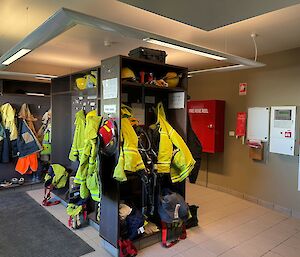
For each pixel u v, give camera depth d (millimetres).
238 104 4910
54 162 4691
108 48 4324
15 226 3422
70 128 4297
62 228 3379
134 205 3051
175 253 2809
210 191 5215
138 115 3240
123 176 2484
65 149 4441
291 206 4078
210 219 3771
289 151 4062
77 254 2777
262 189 4496
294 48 4016
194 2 2143
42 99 5516
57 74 6023
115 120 2684
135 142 2680
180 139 3062
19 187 4980
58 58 5102
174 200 2982
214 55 3027
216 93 5371
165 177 3379
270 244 3055
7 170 5121
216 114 5039
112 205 2760
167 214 2885
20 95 5262
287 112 4086
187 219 3160
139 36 2404
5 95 5098
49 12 2785
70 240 3068
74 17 1938
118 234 2680
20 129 5133
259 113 4512
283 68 4168
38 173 5301
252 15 2395
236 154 4953
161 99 3492
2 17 2928
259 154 4465
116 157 2660
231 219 3791
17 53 2793
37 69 5746
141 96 3266
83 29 3336
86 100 3758
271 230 3443
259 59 4512
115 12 2768
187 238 3152
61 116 4523
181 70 3311
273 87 4309
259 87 4523
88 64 5707
